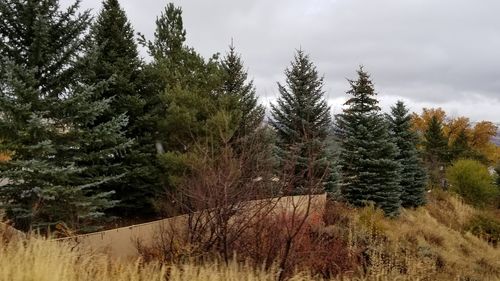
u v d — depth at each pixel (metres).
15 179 9.45
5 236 6.79
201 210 7.31
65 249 5.83
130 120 14.41
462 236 21.47
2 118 9.21
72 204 10.01
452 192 35.44
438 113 59.84
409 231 16.11
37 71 10.05
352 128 21.27
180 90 13.80
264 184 7.21
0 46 9.97
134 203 14.66
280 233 6.98
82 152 11.13
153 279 5.57
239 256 6.86
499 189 40.66
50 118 10.20
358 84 21.61
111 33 14.56
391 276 8.80
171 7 16.38
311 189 6.79
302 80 19.95
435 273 11.25
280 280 6.27
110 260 7.02
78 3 10.52
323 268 7.71
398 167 21.19
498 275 14.66
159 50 16.27
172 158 12.48
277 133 19.34
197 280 5.65
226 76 17.09
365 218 14.44
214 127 13.08
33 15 10.06
